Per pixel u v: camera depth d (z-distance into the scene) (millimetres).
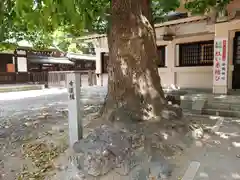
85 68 24812
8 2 2791
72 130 3416
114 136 3213
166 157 2963
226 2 5578
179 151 3107
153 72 3852
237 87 8055
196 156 3070
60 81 16172
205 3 5516
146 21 3809
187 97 6398
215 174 2641
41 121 5387
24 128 4867
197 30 9094
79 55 22141
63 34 11992
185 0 6148
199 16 7137
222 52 6895
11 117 6047
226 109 5512
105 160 2818
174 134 3365
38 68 20562
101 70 13719
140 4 3768
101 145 3029
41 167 3182
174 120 3680
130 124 3506
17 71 18047
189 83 9789
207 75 9289
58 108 7137
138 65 3734
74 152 3184
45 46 12281
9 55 17469
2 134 4527
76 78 3299
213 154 3125
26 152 3650
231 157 3031
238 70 7996
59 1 2346
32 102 8766
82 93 10273
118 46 3787
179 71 9953
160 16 7621
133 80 3732
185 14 8055
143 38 3738
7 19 3127
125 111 3688
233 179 2531
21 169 3170
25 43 15867
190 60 9750
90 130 3838
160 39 10234
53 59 20719
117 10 3801
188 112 5809
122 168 2775
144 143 3068
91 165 2824
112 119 3748
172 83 10188
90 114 5688
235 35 7898
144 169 2768
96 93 10242
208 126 4395
